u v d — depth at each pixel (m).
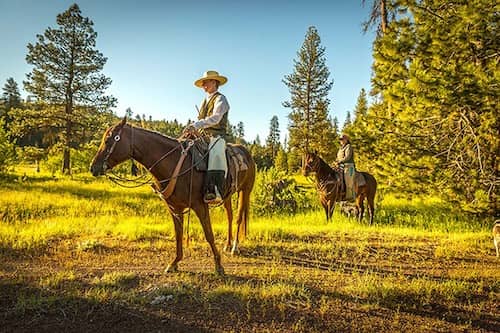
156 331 4.05
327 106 36.25
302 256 7.26
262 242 8.13
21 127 29.45
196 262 6.59
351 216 13.30
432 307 4.84
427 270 6.55
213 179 5.64
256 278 5.72
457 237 9.12
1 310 4.38
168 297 4.73
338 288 5.35
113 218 10.91
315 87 36.00
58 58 29.08
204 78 6.12
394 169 11.90
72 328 4.07
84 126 30.28
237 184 6.61
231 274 5.87
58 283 5.18
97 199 15.31
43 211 12.17
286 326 4.21
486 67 10.42
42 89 29.16
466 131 11.13
